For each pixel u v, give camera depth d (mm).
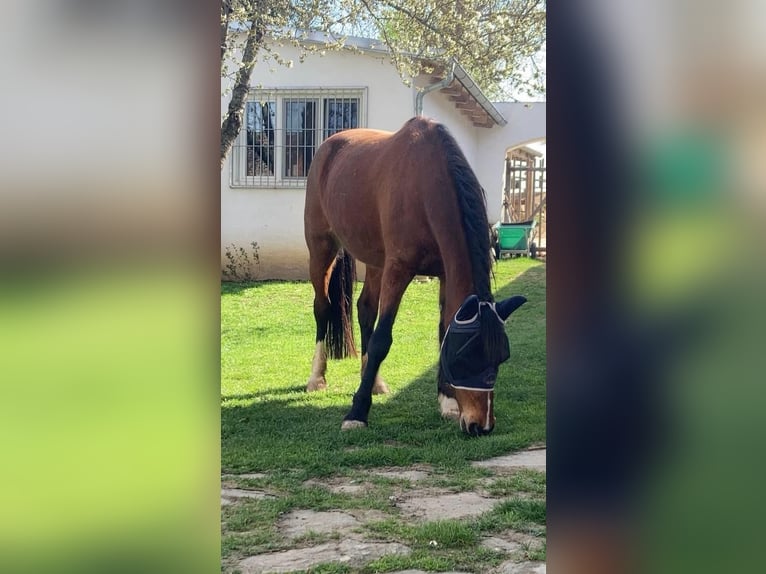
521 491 3068
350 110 9258
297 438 3893
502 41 8383
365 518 2811
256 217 9516
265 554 2490
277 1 7035
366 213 4461
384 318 4125
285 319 7465
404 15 8156
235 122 6949
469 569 2352
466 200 3801
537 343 6277
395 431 3977
